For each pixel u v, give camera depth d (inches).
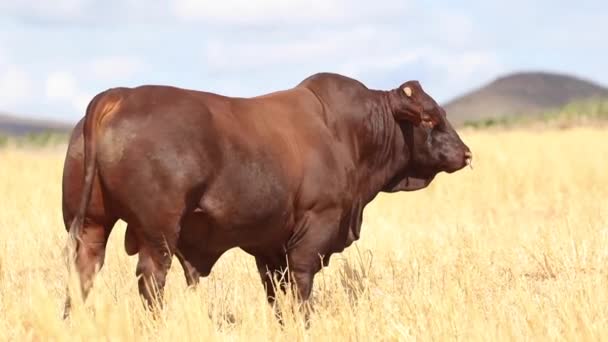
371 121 1272.1
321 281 1428.4
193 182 1029.2
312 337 1059.9
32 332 965.8
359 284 1342.3
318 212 1183.6
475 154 3410.4
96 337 940.6
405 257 1592.0
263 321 1077.1
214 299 1258.6
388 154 1300.4
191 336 991.6
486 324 1061.8
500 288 1322.6
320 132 1203.2
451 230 1920.5
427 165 1322.6
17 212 2049.7
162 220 1019.9
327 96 1251.8
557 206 2420.0
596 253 1486.2
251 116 1120.2
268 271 1185.4
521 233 1833.2
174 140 1021.2
